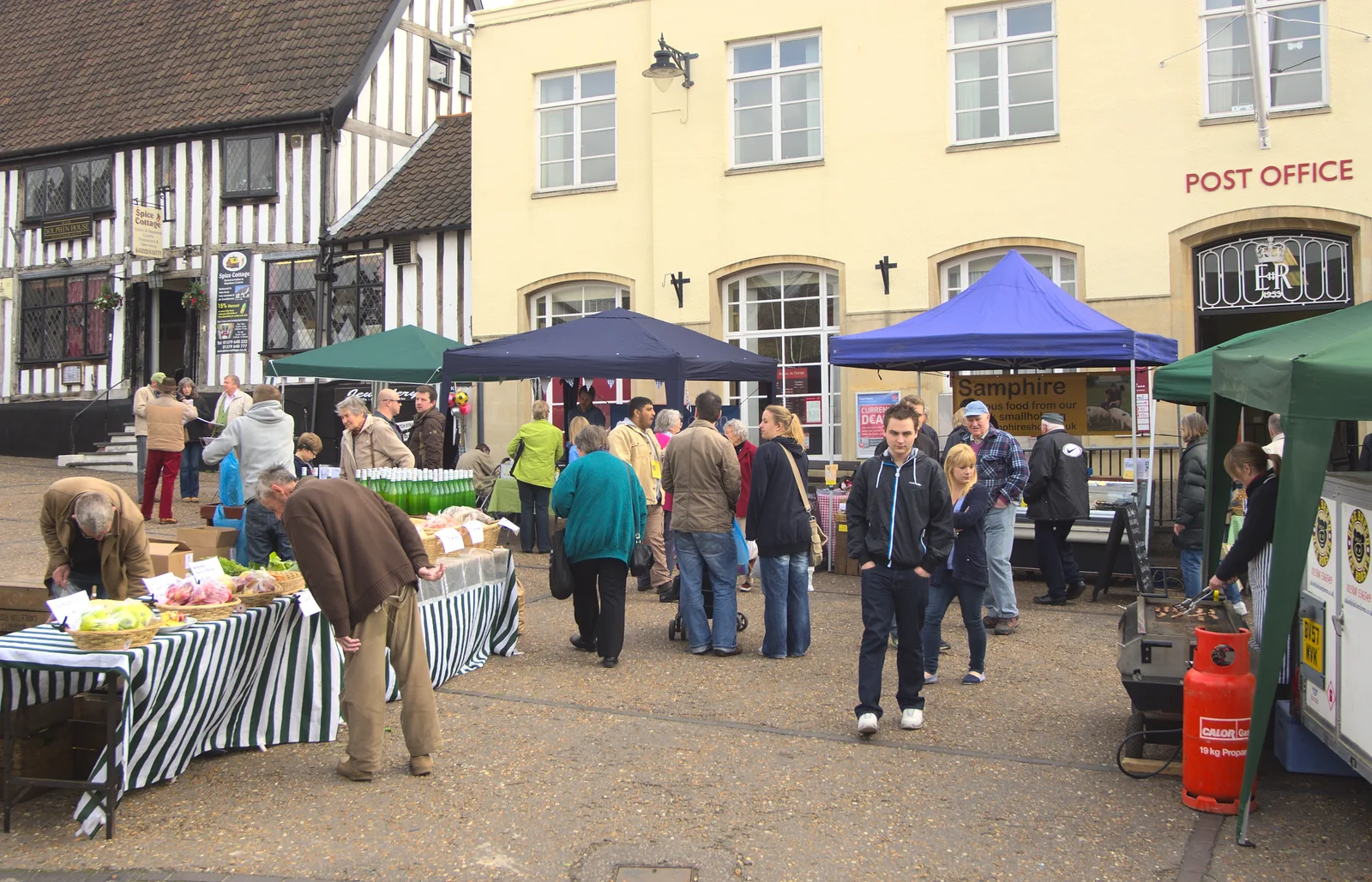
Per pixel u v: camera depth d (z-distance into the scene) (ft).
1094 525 31.55
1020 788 15.76
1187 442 28.40
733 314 45.75
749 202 44.83
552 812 15.02
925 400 41.09
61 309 67.10
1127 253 39.11
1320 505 15.29
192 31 69.56
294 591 17.52
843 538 33.88
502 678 21.79
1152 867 13.21
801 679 21.61
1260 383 14.44
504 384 50.90
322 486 15.96
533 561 35.55
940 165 41.83
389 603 16.38
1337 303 36.99
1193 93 38.40
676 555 24.06
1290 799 15.31
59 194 66.74
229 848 13.94
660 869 13.28
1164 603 18.88
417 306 55.36
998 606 25.62
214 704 16.28
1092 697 20.25
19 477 54.60
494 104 50.62
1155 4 38.93
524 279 49.83
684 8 46.01
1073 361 34.78
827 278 44.21
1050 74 40.78
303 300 59.36
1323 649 14.96
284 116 59.77
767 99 45.16
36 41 75.66
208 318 61.57
